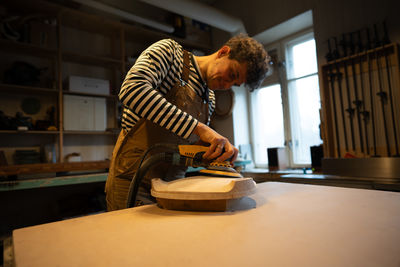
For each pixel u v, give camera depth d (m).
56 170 1.81
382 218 0.49
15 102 2.73
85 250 0.38
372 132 2.19
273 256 0.33
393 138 2.07
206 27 3.99
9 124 2.47
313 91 3.01
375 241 0.37
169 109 0.73
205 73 1.04
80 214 2.41
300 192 0.79
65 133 2.80
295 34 3.17
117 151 0.99
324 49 2.55
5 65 2.69
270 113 3.48
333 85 2.41
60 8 2.71
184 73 0.99
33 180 1.68
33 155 2.59
